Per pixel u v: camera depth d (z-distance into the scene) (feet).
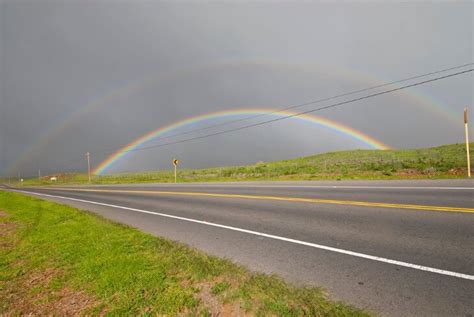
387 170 64.03
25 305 10.62
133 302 10.05
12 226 26.71
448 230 16.87
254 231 19.70
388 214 21.74
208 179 92.22
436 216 20.13
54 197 59.72
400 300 9.53
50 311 10.08
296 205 28.55
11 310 10.30
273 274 12.11
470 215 19.92
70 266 14.35
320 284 10.98
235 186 55.93
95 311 9.79
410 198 27.71
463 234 16.01
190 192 50.16
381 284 10.75
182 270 12.85
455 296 9.61
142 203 39.99
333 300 9.70
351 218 21.42
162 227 22.91
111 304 10.12
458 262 12.34
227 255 14.89
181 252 15.48
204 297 10.26
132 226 23.94
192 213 28.81
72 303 10.53
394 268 12.12
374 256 13.58
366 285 10.73
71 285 12.07
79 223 25.49
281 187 47.19
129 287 11.21
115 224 24.38
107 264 13.84
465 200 25.27
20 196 64.23
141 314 9.30
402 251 13.98
